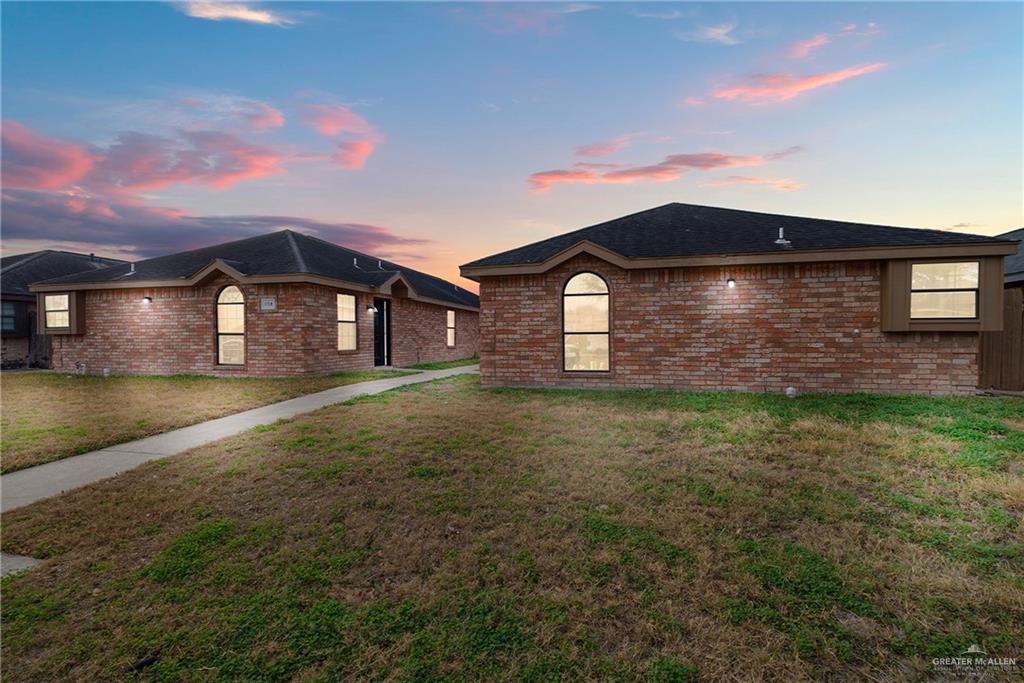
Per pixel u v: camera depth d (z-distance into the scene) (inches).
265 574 141.3
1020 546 147.3
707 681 97.3
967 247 357.7
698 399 376.5
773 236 434.3
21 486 220.8
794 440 260.5
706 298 422.6
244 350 601.6
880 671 99.4
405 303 809.5
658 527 165.2
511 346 472.4
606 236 482.6
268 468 235.8
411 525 172.2
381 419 338.0
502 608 121.7
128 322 644.7
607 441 269.7
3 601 130.3
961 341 374.3
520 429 300.4
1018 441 242.8
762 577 133.3
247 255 657.6
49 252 971.9
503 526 168.9
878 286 386.9
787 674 99.0
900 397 366.3
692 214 535.5
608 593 127.3
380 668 102.4
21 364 819.4
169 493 206.8
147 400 432.1
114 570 146.4
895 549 148.3
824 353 398.9
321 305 613.0
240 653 108.5
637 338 439.5
